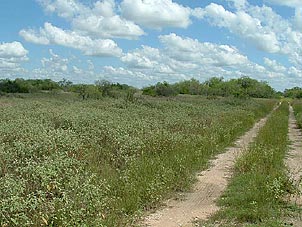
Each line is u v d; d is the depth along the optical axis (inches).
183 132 747.4
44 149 438.3
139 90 2161.7
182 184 430.3
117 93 1713.8
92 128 605.3
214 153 647.1
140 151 517.0
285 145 737.6
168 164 465.4
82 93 1609.3
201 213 353.7
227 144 743.1
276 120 1290.6
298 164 582.6
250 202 364.5
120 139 534.0
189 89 2780.5
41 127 548.7
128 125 656.4
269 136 780.6
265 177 437.1
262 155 543.5
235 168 524.4
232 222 327.3
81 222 278.5
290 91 4704.7
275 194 371.2
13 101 1291.8
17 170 352.8
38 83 2249.0
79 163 407.5
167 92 2153.1
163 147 560.1
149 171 418.6
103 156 486.9
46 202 293.7
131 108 1128.8
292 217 339.0
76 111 832.3
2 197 286.4
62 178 352.5
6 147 433.4
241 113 1341.0
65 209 282.0
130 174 403.9
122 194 356.5
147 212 354.0
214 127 839.1
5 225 254.7
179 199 395.5
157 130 645.3
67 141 471.8
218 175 500.4
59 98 1565.0
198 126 838.5
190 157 534.3
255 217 330.6
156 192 373.4
